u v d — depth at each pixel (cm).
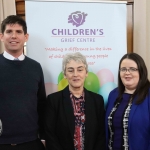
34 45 200
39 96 180
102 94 212
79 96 170
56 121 168
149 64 237
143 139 154
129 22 234
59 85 206
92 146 164
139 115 154
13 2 215
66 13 203
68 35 204
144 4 230
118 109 164
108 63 212
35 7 199
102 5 208
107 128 169
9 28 157
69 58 168
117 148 159
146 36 235
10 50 159
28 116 158
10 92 153
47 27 201
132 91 166
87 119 164
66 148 162
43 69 203
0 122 152
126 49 214
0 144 154
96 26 208
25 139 157
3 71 154
